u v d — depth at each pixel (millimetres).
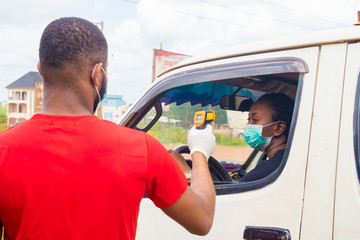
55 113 988
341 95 1452
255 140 2104
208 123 1394
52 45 966
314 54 1551
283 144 2082
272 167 1846
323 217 1384
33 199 885
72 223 899
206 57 1902
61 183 896
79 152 927
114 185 929
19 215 895
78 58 976
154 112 2424
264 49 1708
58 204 894
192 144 1329
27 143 916
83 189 905
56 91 995
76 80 991
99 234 915
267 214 1505
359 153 1392
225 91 2607
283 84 2273
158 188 1025
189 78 1925
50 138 931
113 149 958
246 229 1521
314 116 1487
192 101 2570
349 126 1411
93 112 1083
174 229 1725
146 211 1812
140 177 975
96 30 1031
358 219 1328
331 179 1399
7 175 881
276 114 2072
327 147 1433
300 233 1416
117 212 937
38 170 893
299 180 1463
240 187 1600
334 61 1496
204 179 1195
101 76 1045
